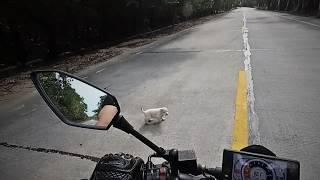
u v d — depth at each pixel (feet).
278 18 158.20
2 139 20.34
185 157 6.59
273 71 35.14
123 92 30.09
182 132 19.43
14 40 53.26
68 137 19.83
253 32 85.66
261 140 17.76
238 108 23.27
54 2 54.49
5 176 15.75
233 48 56.18
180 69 39.63
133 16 100.99
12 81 39.11
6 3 48.52
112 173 5.49
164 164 6.46
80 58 55.88
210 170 7.22
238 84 30.25
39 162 16.89
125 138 19.01
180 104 25.17
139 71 40.09
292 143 17.24
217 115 22.07
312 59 41.04
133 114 23.45
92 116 6.46
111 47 71.61
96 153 17.44
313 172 14.30
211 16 264.11
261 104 23.97
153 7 115.96
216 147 17.17
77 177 15.20
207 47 59.93
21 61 53.88
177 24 157.38
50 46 59.06
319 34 70.59
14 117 25.03
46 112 25.59
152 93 29.07
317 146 16.72
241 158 5.78
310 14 167.43
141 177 5.88
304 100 24.35
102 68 44.32
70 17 64.03
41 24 56.03
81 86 6.73
